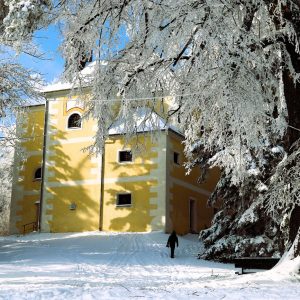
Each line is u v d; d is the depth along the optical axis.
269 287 9.45
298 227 11.76
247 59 10.92
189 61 11.71
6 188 45.19
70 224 30.48
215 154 20.78
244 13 11.64
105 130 13.74
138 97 13.27
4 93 21.80
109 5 12.16
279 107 13.41
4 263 17.81
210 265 19.39
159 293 8.52
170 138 29.98
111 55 12.88
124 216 29.50
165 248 24.42
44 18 11.77
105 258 20.11
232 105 11.02
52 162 31.83
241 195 20.34
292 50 12.16
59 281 12.06
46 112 32.78
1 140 25.58
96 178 30.59
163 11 11.18
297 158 11.92
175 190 30.09
